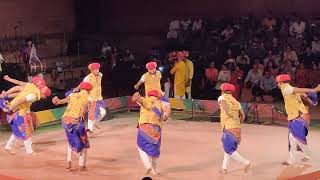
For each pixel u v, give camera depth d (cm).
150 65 1252
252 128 1452
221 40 2033
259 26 2064
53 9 2378
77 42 2345
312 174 1041
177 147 1254
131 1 2489
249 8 2278
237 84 1805
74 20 2477
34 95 1174
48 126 1527
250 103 1627
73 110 1072
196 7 2375
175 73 1723
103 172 1070
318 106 1741
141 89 1931
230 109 1028
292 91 1077
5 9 2172
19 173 1066
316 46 1877
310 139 1316
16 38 2202
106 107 1588
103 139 1340
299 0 2191
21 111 1197
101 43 2356
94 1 2531
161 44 2261
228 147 1036
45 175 1052
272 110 1550
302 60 1875
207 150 1225
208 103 1642
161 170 1075
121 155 1193
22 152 1229
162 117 1031
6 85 1773
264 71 1828
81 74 2080
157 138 1021
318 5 2162
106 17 2544
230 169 1080
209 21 2205
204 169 1082
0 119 1555
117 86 2006
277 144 1273
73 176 1045
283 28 1994
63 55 2283
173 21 2205
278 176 1027
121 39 2370
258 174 1043
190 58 1998
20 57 2017
